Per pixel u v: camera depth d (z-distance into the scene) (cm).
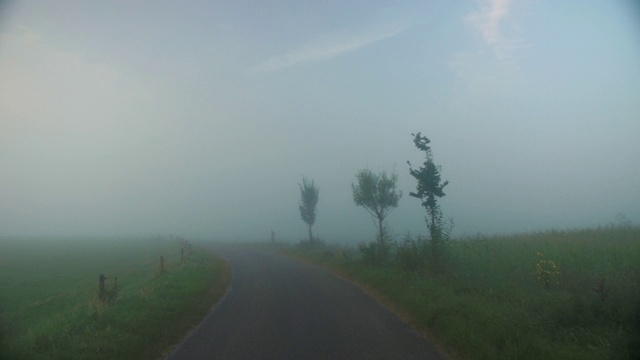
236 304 1788
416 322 1391
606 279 1488
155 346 1188
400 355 1054
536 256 2047
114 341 1166
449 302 1450
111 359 1055
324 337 1230
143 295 1798
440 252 2248
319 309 1642
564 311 1166
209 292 2108
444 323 1242
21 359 1057
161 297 1788
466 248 2528
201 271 2802
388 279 2114
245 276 2761
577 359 909
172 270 2938
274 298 1912
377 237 3019
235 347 1155
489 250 2416
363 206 3025
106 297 1736
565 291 1514
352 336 1234
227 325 1408
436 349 1100
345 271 2864
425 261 2191
